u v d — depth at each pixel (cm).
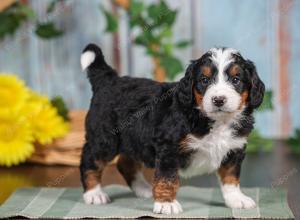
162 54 226
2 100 209
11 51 249
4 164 213
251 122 155
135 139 158
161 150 151
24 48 249
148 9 224
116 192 174
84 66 169
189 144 151
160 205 152
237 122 153
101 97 164
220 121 151
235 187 159
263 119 254
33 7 246
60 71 251
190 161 154
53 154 213
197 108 151
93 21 249
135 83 163
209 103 147
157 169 152
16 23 239
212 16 249
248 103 154
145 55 240
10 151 206
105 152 163
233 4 248
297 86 252
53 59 250
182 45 230
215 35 249
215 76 150
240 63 152
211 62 150
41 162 214
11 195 170
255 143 231
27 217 151
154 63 246
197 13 248
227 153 155
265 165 208
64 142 211
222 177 159
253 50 250
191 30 249
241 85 151
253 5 248
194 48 250
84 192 165
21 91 211
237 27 249
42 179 193
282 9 248
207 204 160
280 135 255
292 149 233
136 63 250
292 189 177
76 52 250
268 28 249
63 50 250
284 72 251
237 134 154
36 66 250
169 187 152
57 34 235
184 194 170
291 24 248
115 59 250
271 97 225
